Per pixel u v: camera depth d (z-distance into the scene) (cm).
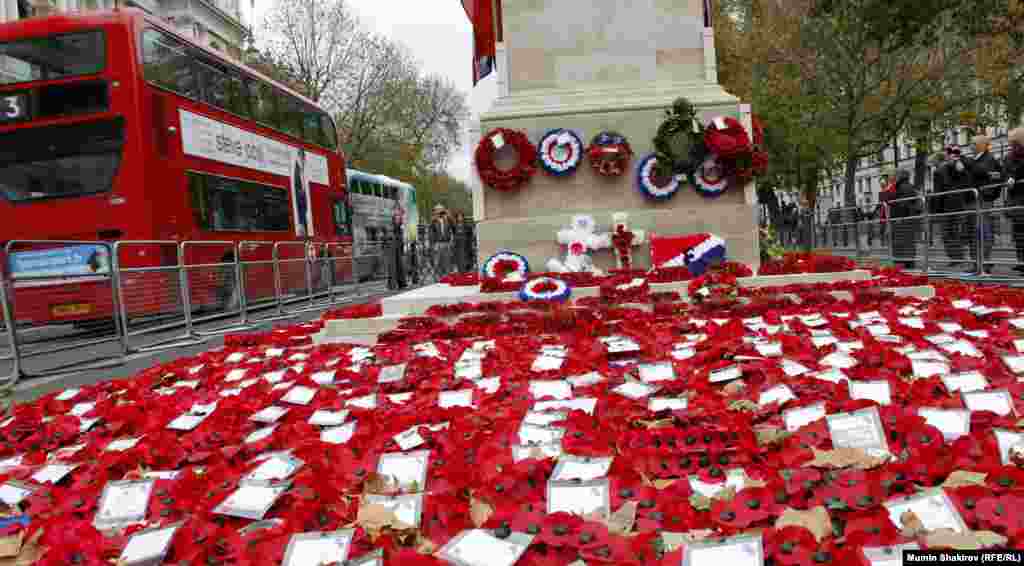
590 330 638
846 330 562
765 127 2845
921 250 1337
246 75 1532
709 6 1050
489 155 980
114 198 1123
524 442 332
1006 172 1073
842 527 229
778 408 356
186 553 245
